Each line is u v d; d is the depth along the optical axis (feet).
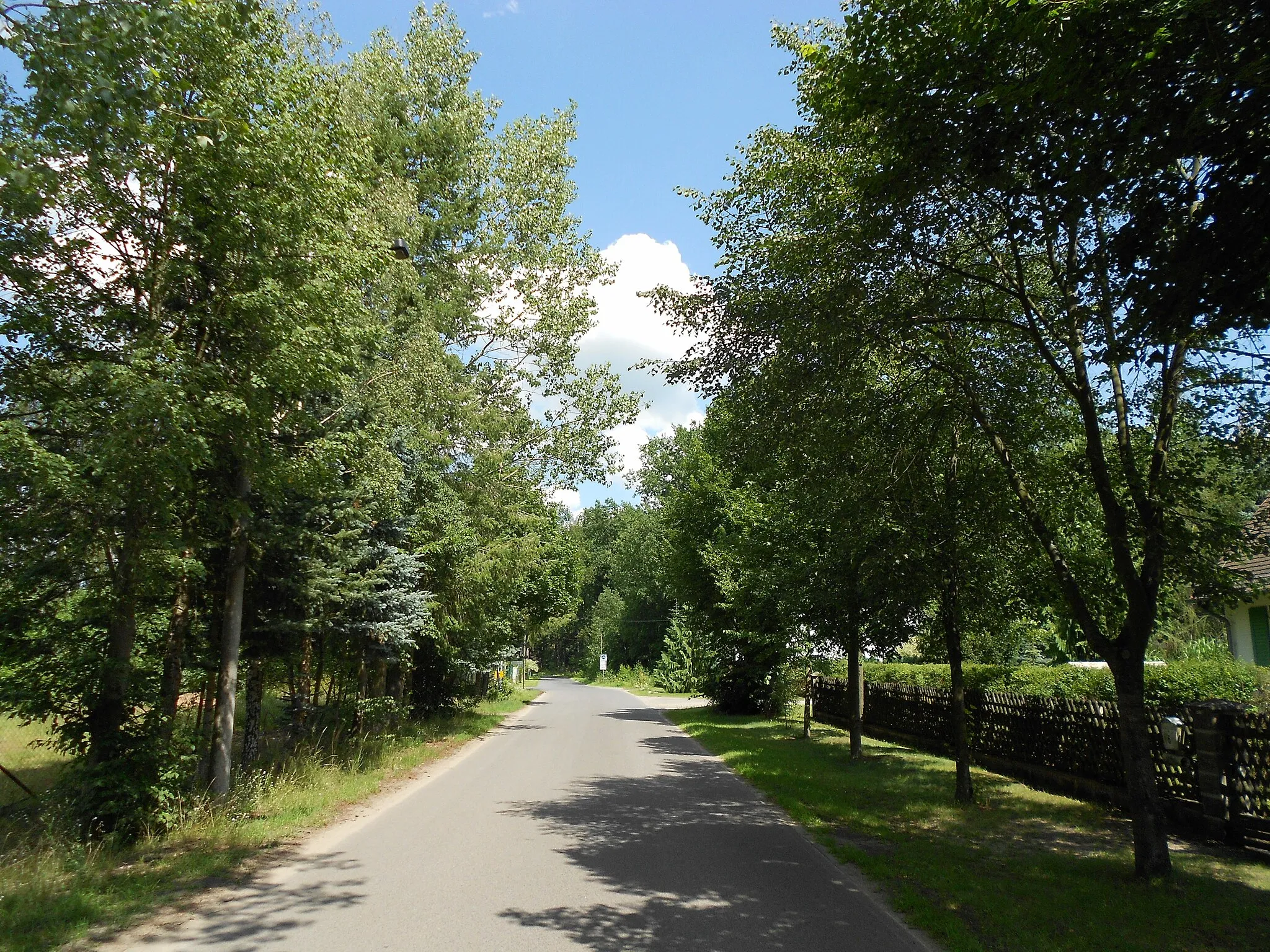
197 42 27.58
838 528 35.47
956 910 20.54
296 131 30.37
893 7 22.36
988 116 21.70
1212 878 23.63
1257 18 16.01
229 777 35.88
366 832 30.81
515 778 45.37
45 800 29.84
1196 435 24.85
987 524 32.78
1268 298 17.80
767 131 32.22
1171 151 17.62
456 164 70.28
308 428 36.58
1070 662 73.92
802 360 28.91
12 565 29.53
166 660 35.99
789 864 26.00
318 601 43.62
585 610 298.35
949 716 54.90
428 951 17.58
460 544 58.44
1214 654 53.52
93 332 30.42
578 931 19.02
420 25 71.41
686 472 97.19
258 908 20.80
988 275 30.07
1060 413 32.48
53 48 20.42
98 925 19.27
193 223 30.78
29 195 25.03
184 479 28.25
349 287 34.63
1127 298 19.08
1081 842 28.84
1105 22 17.78
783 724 83.66
